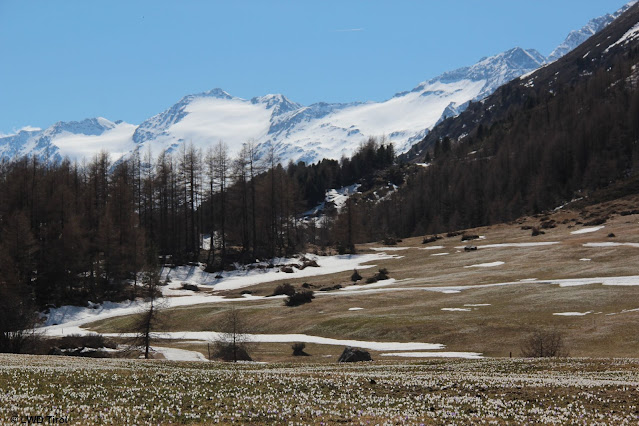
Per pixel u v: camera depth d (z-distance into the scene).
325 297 93.81
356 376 32.75
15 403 21.89
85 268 112.75
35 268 103.81
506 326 66.12
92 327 89.12
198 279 121.50
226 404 23.83
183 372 33.84
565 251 109.31
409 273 113.12
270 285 112.88
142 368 36.94
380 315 78.25
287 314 86.38
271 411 22.25
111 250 112.31
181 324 88.12
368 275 115.25
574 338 59.22
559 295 77.75
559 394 26.47
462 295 85.88
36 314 75.81
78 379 28.14
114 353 65.31
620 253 101.38
